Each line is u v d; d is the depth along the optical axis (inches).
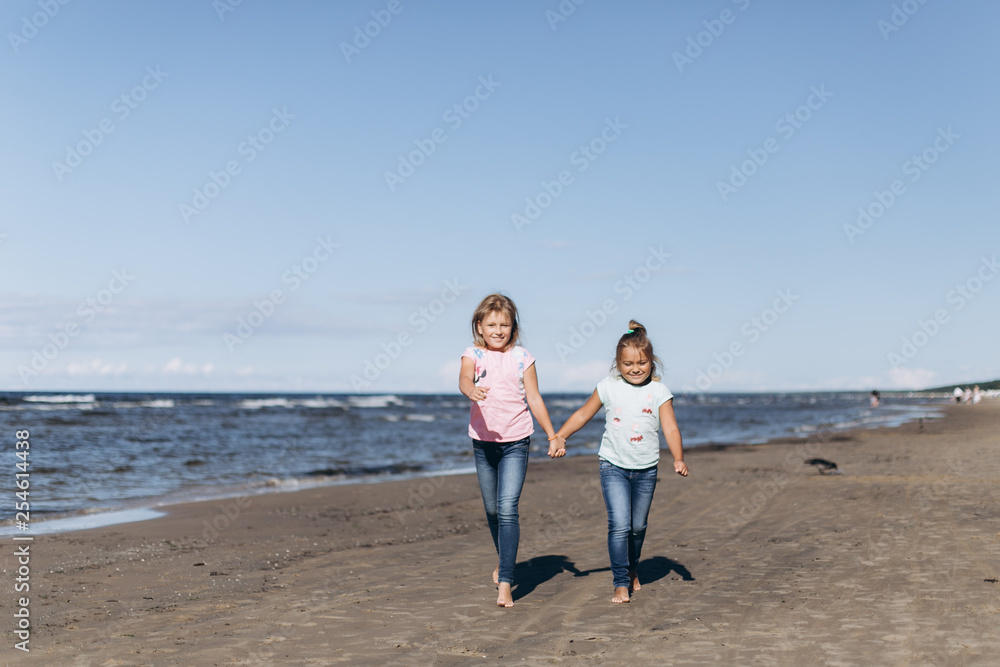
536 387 171.9
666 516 306.0
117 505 365.4
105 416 1349.7
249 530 291.4
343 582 195.9
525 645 134.9
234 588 189.9
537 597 174.9
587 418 176.4
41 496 394.3
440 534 280.1
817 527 263.9
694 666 119.1
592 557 226.4
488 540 264.5
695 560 214.4
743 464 542.3
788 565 202.1
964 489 355.3
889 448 656.4
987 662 117.0
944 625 138.8
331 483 482.6
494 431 167.8
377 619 156.3
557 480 481.4
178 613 163.3
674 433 170.6
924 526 255.1
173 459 619.5
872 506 308.3
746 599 165.5
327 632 146.5
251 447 777.6
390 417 1637.6
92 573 208.8
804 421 1556.3
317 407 2185.0
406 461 648.4
